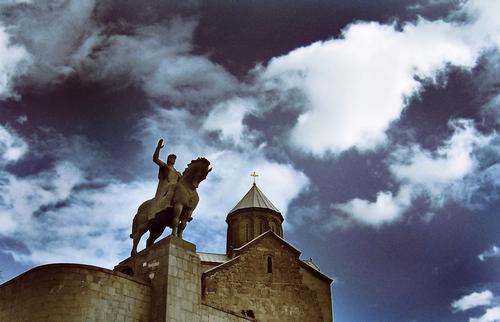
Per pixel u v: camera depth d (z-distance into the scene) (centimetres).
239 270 4612
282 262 4731
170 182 2825
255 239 4794
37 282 2428
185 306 2562
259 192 5900
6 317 2497
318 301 4644
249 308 4469
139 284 2552
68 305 2350
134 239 2819
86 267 2439
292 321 4506
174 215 2697
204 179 2850
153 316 2500
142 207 2878
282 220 5753
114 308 2430
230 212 5731
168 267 2561
